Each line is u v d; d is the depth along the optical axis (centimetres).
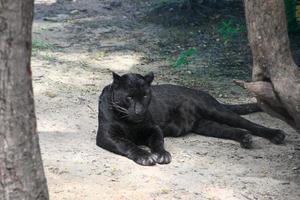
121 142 721
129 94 718
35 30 1374
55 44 1269
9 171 371
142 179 649
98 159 701
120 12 1547
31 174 379
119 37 1334
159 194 614
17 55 357
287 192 631
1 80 357
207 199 608
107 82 1026
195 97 821
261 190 634
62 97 927
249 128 805
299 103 608
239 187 639
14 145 368
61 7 1598
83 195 605
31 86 372
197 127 816
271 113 655
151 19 1443
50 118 834
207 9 1434
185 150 746
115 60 1166
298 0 1238
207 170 684
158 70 1113
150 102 769
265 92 625
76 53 1206
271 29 605
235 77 1080
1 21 348
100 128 745
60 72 1064
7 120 363
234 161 714
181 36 1326
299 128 640
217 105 826
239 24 1368
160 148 718
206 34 1330
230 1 1479
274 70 617
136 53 1219
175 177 659
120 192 614
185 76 1080
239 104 915
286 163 712
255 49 622
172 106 802
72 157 704
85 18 1504
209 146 765
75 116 849
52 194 604
